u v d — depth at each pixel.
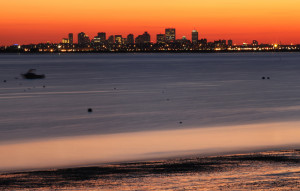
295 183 42.25
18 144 75.94
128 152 65.50
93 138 82.38
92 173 48.19
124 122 110.19
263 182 42.78
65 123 109.69
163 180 44.47
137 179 45.06
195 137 80.25
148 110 137.75
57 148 70.38
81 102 165.25
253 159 55.09
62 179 45.34
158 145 71.56
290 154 58.47
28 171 49.69
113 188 41.50
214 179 44.47
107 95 194.75
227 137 79.44
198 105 151.38
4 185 42.97
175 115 123.88
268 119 110.38
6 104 158.00
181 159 56.25
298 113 123.06
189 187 41.41
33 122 112.12
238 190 40.03
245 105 149.12
